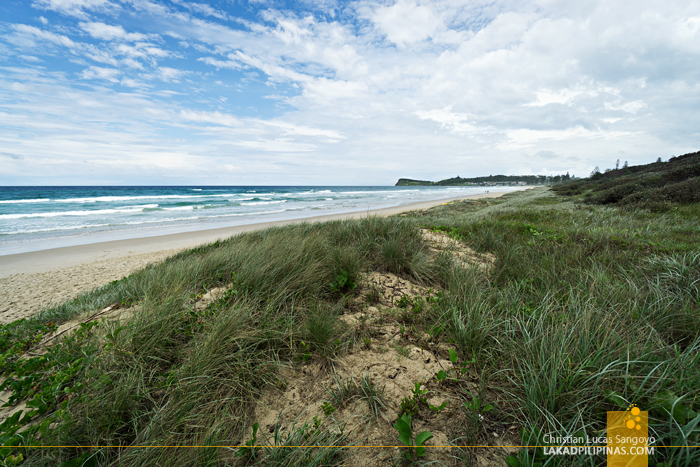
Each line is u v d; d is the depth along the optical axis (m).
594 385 1.64
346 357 2.29
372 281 3.73
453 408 1.78
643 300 2.83
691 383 1.62
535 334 2.20
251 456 1.54
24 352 2.57
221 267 4.17
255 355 2.23
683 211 9.77
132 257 8.85
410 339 2.52
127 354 2.11
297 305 2.98
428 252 4.96
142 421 1.73
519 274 3.85
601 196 17.12
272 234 6.71
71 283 6.37
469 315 2.49
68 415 1.62
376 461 1.50
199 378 1.91
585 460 1.38
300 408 1.86
